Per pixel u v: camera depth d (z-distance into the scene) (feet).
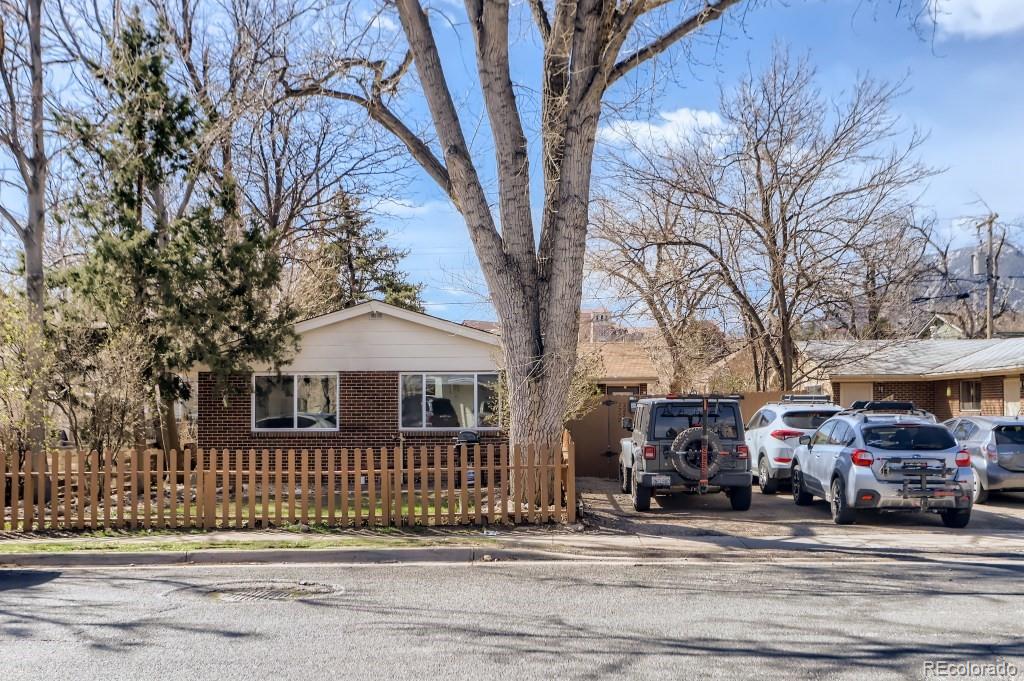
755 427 59.31
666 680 17.74
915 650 19.94
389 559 33.27
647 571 30.30
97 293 49.42
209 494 39.04
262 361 55.62
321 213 87.40
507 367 42.22
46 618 23.29
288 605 24.85
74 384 46.80
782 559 32.89
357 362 62.03
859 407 52.85
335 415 62.03
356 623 22.62
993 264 141.18
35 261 47.39
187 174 55.52
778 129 81.20
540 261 42.57
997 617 23.11
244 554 33.12
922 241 114.73
